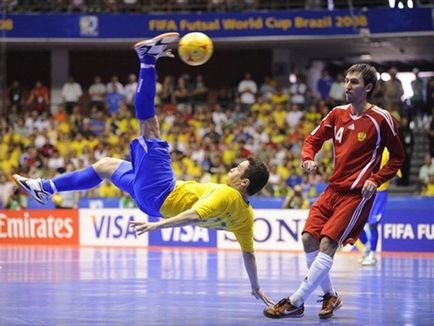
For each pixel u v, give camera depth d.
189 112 43.41
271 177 36.28
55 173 37.28
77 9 47.28
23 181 14.70
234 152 38.72
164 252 31.17
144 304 16.64
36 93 47.12
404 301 17.25
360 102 14.32
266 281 21.22
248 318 14.78
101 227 35.34
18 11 47.12
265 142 40.03
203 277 21.91
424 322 14.34
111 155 39.75
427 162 37.44
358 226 14.36
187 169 37.88
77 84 47.56
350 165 14.30
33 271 23.64
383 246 32.09
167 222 12.97
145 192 13.95
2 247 34.12
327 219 14.57
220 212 13.68
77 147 41.50
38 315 15.08
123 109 43.72
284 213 32.75
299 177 36.03
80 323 14.13
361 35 44.09
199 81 46.28
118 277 21.92
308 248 14.70
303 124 41.38
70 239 35.72
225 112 44.69
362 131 14.23
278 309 14.41
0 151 41.69
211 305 16.50
